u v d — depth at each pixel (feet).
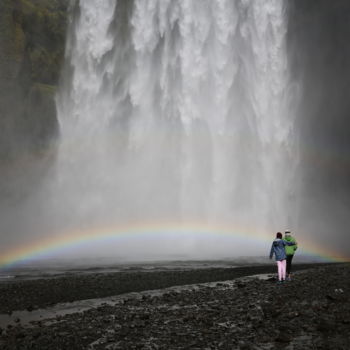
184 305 43.45
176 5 146.51
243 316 37.14
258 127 142.51
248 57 143.33
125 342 31.78
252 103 142.51
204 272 69.87
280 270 51.85
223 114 142.31
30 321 39.55
